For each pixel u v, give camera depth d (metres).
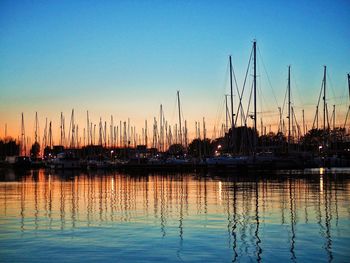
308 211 28.17
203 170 90.62
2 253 17.31
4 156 159.38
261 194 40.12
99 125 140.62
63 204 33.88
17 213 28.62
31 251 17.61
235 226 22.95
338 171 85.69
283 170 84.88
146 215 27.31
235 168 82.38
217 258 16.39
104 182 64.44
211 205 32.19
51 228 22.78
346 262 15.64
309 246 18.12
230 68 88.88
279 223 23.70
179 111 111.25
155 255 16.88
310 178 66.12
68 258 16.48
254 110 79.25
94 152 139.38
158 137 133.25
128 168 108.44
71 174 95.06
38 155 155.12
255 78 79.19
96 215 27.48
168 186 53.34
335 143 109.88
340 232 21.00
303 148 116.00
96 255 16.91
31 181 67.94
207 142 138.12
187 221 24.77
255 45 79.12
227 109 93.50
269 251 17.38
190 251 17.48
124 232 21.53
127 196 40.38
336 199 35.09
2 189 50.25
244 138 90.62
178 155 126.62
